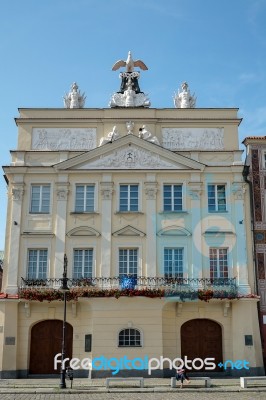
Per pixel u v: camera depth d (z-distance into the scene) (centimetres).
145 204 3722
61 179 3762
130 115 3931
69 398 2438
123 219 3697
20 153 3825
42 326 3606
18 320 3541
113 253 3634
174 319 3569
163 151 3794
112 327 3425
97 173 3769
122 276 3584
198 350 3588
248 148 3891
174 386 2827
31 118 3916
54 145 3884
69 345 3569
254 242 3709
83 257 3650
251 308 3547
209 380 2869
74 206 3728
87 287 3503
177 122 3919
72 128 3916
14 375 3406
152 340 3412
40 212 3719
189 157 3828
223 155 3841
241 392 2681
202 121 3928
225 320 3584
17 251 3638
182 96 4066
